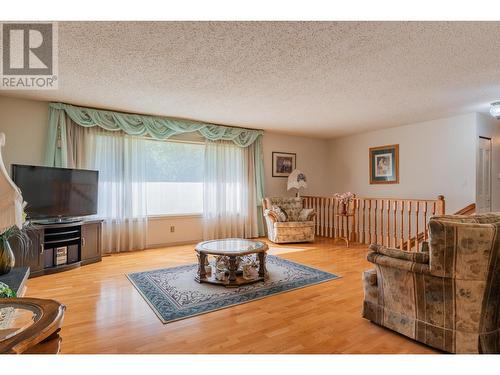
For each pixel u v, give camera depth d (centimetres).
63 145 406
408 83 326
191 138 530
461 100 392
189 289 295
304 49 244
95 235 399
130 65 277
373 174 612
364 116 484
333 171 707
